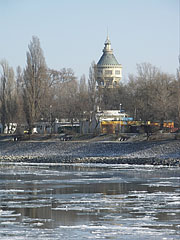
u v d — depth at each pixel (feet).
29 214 454.81
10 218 437.58
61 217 442.09
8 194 574.56
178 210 470.80
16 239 367.66
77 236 377.50
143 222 421.59
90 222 422.41
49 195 565.94
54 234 382.63
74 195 565.12
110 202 515.91
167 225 410.72
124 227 403.54
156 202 514.68
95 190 604.08
